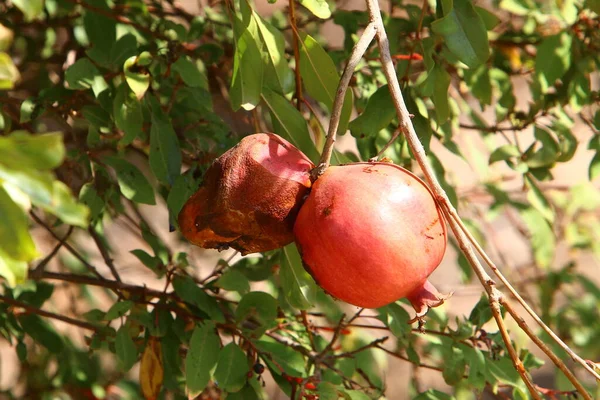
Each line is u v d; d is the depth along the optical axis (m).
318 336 0.97
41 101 0.94
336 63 1.02
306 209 0.74
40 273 0.96
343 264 0.72
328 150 0.75
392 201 0.72
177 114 0.98
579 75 1.00
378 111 0.88
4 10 1.09
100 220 1.04
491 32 1.07
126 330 0.91
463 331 0.90
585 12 1.02
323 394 0.85
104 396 1.11
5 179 0.60
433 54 0.91
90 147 0.93
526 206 1.06
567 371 0.73
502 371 0.90
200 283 0.95
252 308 0.90
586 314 1.07
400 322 0.90
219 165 0.77
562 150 1.02
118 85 0.93
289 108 0.85
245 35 0.83
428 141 0.92
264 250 0.78
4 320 0.99
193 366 0.86
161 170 0.90
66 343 1.09
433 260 0.73
